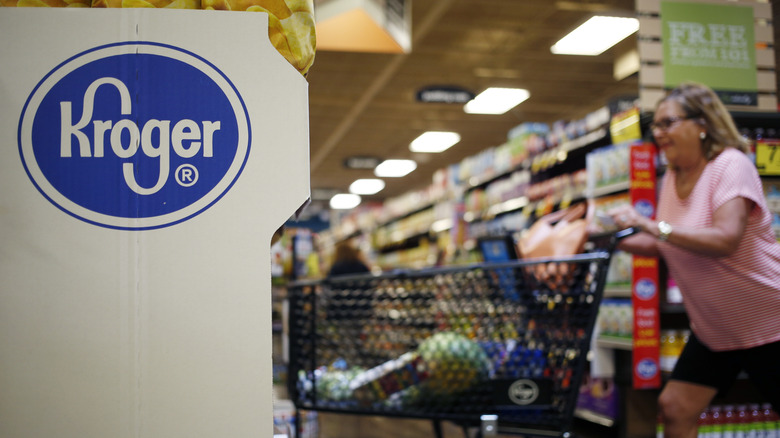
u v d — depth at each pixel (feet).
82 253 2.87
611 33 27.78
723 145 7.41
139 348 2.86
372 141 51.75
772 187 10.86
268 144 3.04
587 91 39.29
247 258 2.96
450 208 30.17
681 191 7.74
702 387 7.29
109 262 2.88
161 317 2.89
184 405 2.86
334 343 6.56
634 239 7.95
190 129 3.00
